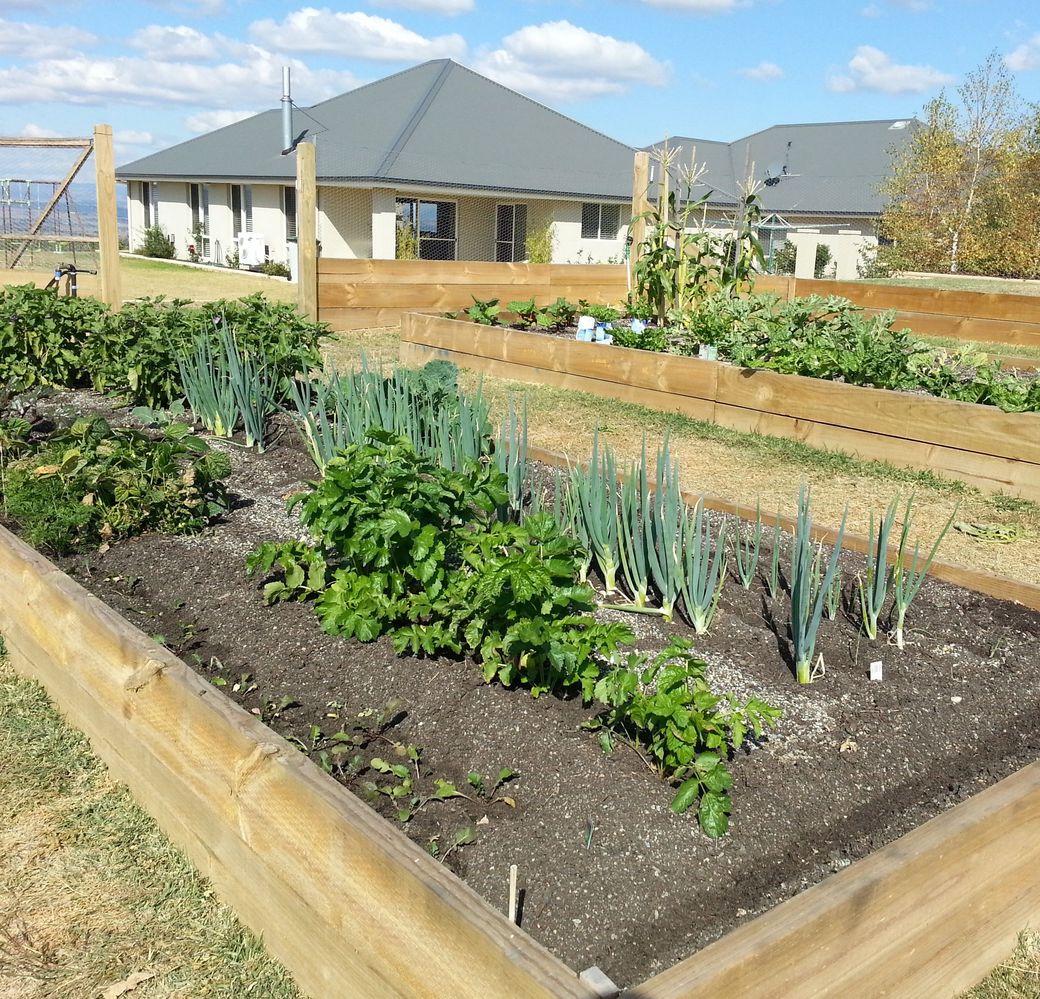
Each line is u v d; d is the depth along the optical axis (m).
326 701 2.93
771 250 19.03
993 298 11.49
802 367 7.02
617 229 28.08
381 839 1.99
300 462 5.15
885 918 2.02
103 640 2.98
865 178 34.16
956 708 3.01
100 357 6.41
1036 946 2.44
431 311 11.65
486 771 2.59
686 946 2.06
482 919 1.78
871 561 3.44
